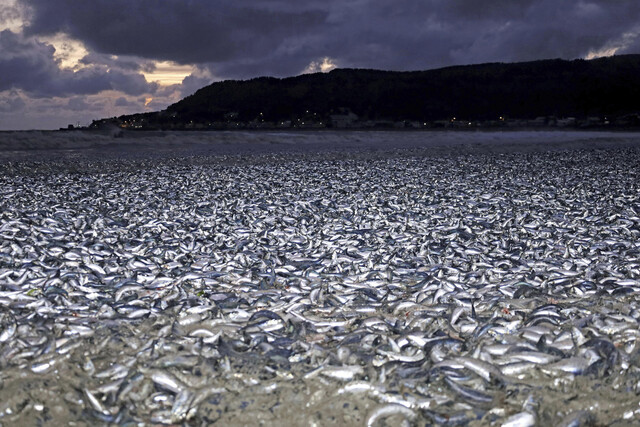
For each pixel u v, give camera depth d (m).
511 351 1.83
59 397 1.58
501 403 1.55
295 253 3.61
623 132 33.25
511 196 6.16
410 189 6.79
